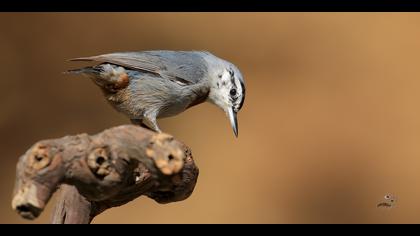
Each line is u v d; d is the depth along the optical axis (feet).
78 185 15.89
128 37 48.52
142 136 15.46
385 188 42.96
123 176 15.93
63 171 15.47
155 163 15.23
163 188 18.48
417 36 50.85
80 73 25.40
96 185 15.81
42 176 15.20
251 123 45.21
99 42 47.75
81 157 15.53
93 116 44.19
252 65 48.57
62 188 18.29
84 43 47.44
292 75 48.32
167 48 48.62
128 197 18.29
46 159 15.21
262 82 47.57
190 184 18.98
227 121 44.78
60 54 46.55
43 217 36.29
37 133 43.14
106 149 15.64
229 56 48.85
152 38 48.93
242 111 45.68
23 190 15.10
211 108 45.27
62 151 15.46
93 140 15.71
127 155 15.58
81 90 45.27
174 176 15.31
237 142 44.06
